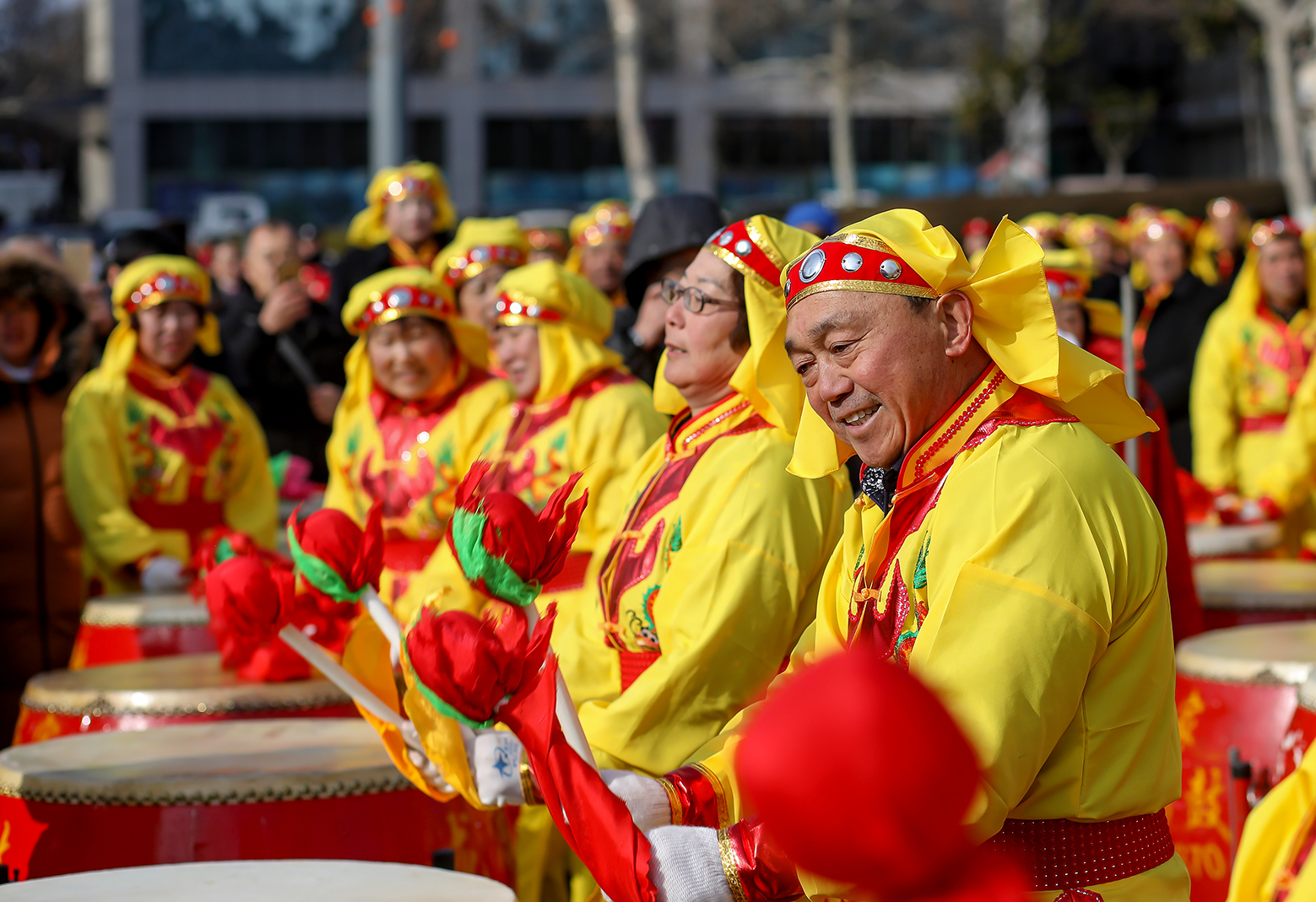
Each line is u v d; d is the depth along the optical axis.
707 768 2.14
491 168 36.50
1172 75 38.88
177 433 5.57
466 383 4.77
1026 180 29.30
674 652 2.62
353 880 2.35
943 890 0.85
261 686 3.80
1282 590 4.82
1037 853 1.84
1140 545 1.85
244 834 2.81
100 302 6.55
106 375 5.60
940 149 36.56
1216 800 3.64
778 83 35.97
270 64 36.34
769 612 2.60
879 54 33.34
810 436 2.21
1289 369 7.36
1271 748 3.60
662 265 4.22
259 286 8.07
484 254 5.96
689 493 2.72
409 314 4.57
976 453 1.87
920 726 0.76
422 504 4.65
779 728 0.78
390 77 15.50
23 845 2.90
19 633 5.52
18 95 39.44
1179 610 4.22
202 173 36.44
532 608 1.96
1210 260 9.42
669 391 3.04
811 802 0.78
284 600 2.32
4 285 5.39
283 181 36.69
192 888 2.29
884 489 1.99
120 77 35.84
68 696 3.78
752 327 2.63
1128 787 1.85
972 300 1.88
